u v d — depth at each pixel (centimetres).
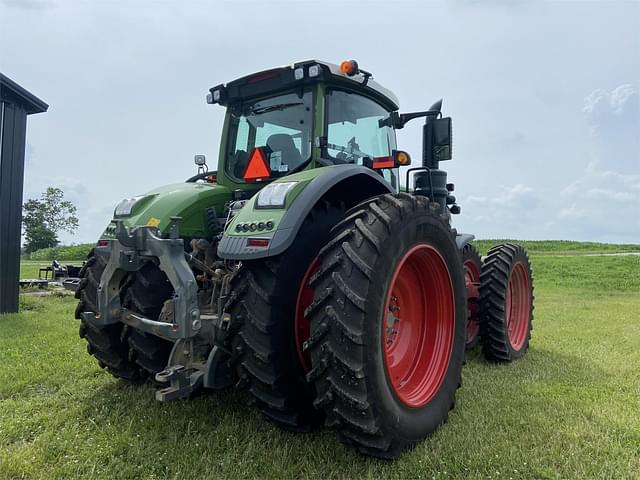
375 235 227
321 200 270
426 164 372
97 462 231
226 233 245
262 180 339
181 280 230
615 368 407
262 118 348
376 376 218
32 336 488
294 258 246
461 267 297
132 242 246
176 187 355
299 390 245
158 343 303
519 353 452
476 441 254
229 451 239
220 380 245
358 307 214
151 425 271
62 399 313
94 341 329
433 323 288
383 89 369
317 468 225
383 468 226
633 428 271
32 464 226
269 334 231
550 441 256
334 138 331
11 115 670
